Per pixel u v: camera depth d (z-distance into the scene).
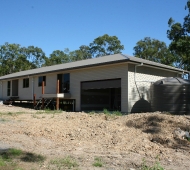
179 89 13.90
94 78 17.50
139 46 48.53
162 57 45.19
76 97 19.00
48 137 7.94
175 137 7.97
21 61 55.69
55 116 12.85
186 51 27.23
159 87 14.13
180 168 5.11
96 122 9.90
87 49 62.38
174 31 27.70
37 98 23.44
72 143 7.26
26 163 5.10
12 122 10.78
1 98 29.94
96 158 5.63
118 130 8.61
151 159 5.80
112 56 20.06
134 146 7.00
